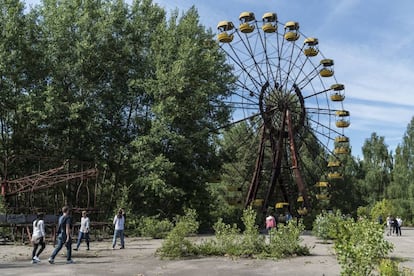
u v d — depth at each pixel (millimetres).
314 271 13430
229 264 14898
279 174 41500
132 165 33594
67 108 32750
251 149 50062
